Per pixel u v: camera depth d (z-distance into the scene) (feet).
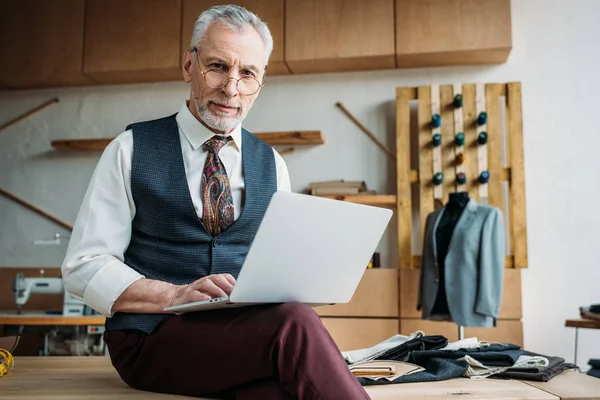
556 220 14.15
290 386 3.93
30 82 15.98
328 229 4.22
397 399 4.69
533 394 4.87
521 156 13.87
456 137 13.89
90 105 16.24
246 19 5.28
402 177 14.24
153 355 4.53
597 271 13.93
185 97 15.92
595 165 14.19
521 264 13.52
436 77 14.88
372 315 13.38
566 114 14.39
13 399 4.34
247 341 4.06
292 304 4.11
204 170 5.32
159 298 4.58
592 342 13.73
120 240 5.05
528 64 14.61
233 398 4.42
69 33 15.58
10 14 15.89
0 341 6.26
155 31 15.23
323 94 15.30
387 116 14.99
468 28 13.99
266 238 3.91
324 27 14.53
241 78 5.24
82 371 6.05
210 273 5.10
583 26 14.56
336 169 15.03
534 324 13.98
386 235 14.70
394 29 14.29
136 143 5.18
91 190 5.04
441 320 12.69
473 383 5.49
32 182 16.17
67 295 12.27
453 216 12.84
